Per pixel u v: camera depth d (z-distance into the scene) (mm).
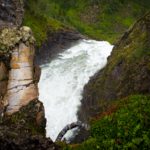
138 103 23125
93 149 20812
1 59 28359
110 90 39969
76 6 148750
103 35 130750
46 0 144375
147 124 21062
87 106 43625
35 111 29203
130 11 148750
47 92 50906
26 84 29297
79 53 67125
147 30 40156
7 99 28734
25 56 29359
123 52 43000
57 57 65688
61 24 86750
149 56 36656
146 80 34625
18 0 60125
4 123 27375
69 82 52938
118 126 21359
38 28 75375
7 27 30828
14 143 22312
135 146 19781
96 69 55281
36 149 22719
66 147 23297
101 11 145000
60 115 45781
